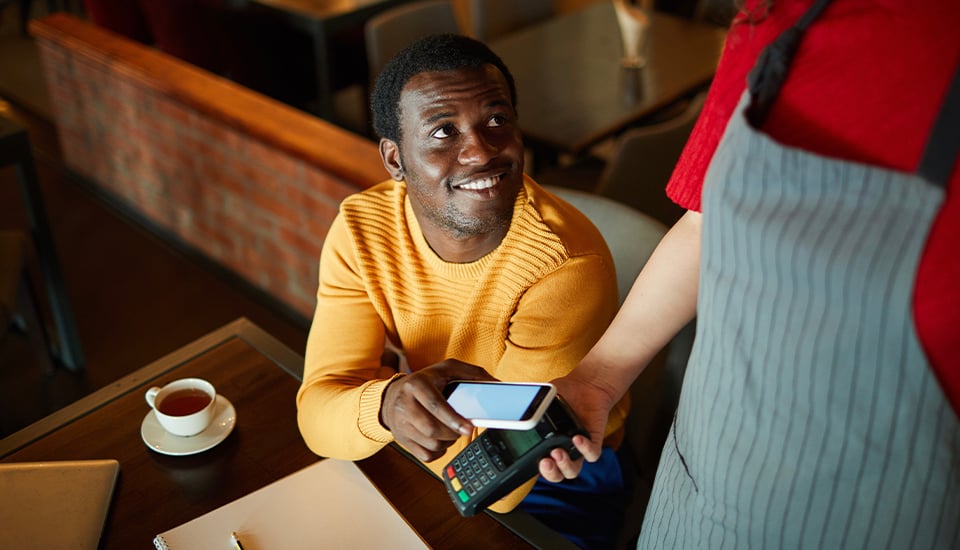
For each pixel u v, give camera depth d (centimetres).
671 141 222
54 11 520
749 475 76
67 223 328
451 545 100
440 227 109
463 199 105
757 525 77
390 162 114
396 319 121
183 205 299
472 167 102
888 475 69
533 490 127
